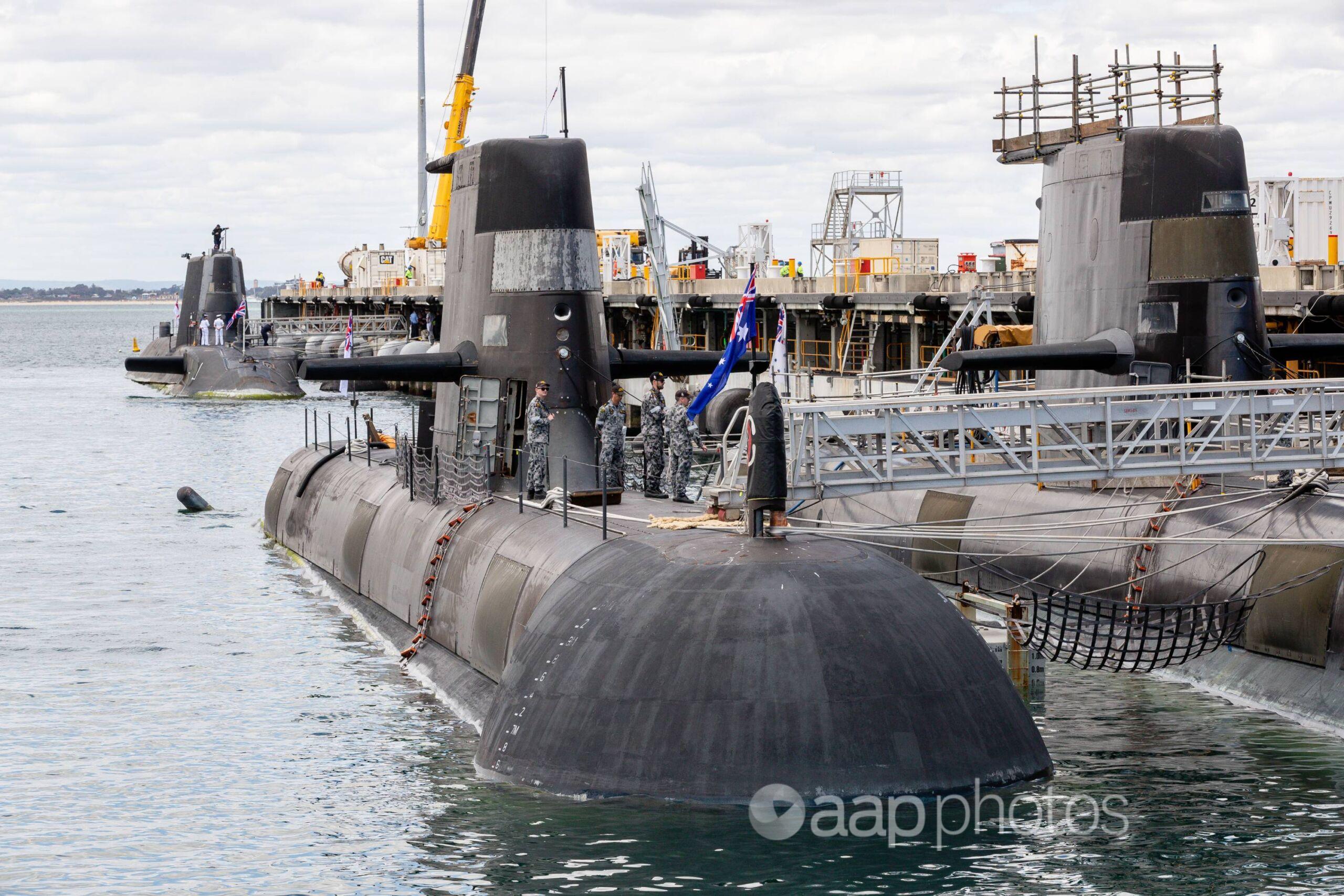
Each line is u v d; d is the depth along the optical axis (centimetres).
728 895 1612
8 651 2836
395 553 3070
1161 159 2898
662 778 1773
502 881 1667
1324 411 2473
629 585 1944
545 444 2686
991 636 2439
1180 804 1948
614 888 1633
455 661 2583
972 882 1655
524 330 2816
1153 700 2514
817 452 2319
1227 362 2878
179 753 2195
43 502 4962
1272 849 1791
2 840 1844
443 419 3102
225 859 1772
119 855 1794
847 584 1872
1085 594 2833
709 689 1783
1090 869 1703
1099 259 3016
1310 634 2417
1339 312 3656
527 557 2414
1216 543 2323
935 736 1786
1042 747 1920
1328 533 2467
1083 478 2430
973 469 2414
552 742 1873
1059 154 3139
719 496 2230
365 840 1820
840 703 1761
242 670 2702
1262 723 2366
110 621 3114
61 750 2216
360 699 2497
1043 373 3259
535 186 2805
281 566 3784
